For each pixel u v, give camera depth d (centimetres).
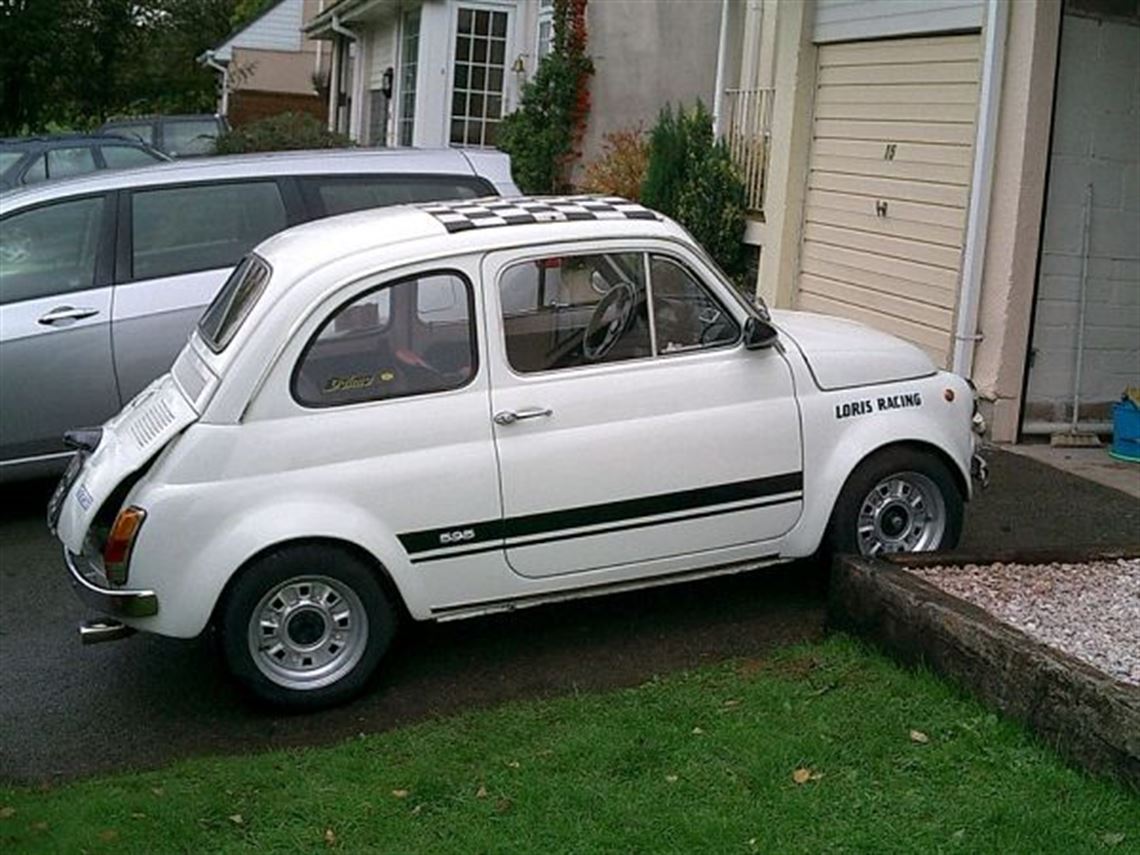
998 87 908
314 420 540
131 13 3984
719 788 455
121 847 431
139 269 828
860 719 498
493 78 1958
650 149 1430
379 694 566
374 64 2484
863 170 1109
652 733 497
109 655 623
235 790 471
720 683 546
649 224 590
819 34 1168
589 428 568
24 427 808
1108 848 405
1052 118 899
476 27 1942
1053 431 940
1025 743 468
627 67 1698
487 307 560
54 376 807
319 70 3550
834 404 609
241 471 531
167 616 530
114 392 819
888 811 434
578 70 1695
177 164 855
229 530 529
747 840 421
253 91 3762
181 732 542
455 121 1958
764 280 1259
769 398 596
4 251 811
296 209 851
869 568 570
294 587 542
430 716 544
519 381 563
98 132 2259
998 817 424
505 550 562
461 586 561
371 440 544
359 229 581
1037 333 931
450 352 557
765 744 481
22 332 800
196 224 841
